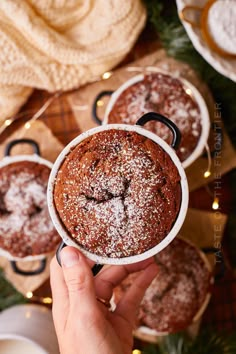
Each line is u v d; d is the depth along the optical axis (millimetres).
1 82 426
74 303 284
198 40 396
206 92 438
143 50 449
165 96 412
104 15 427
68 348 286
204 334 448
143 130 278
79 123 454
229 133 442
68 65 436
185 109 411
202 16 397
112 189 275
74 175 277
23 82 432
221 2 394
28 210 426
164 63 445
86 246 276
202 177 442
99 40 432
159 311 435
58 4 421
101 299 369
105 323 285
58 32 436
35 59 427
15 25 418
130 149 276
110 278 375
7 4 407
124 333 338
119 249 275
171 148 277
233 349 445
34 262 459
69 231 277
